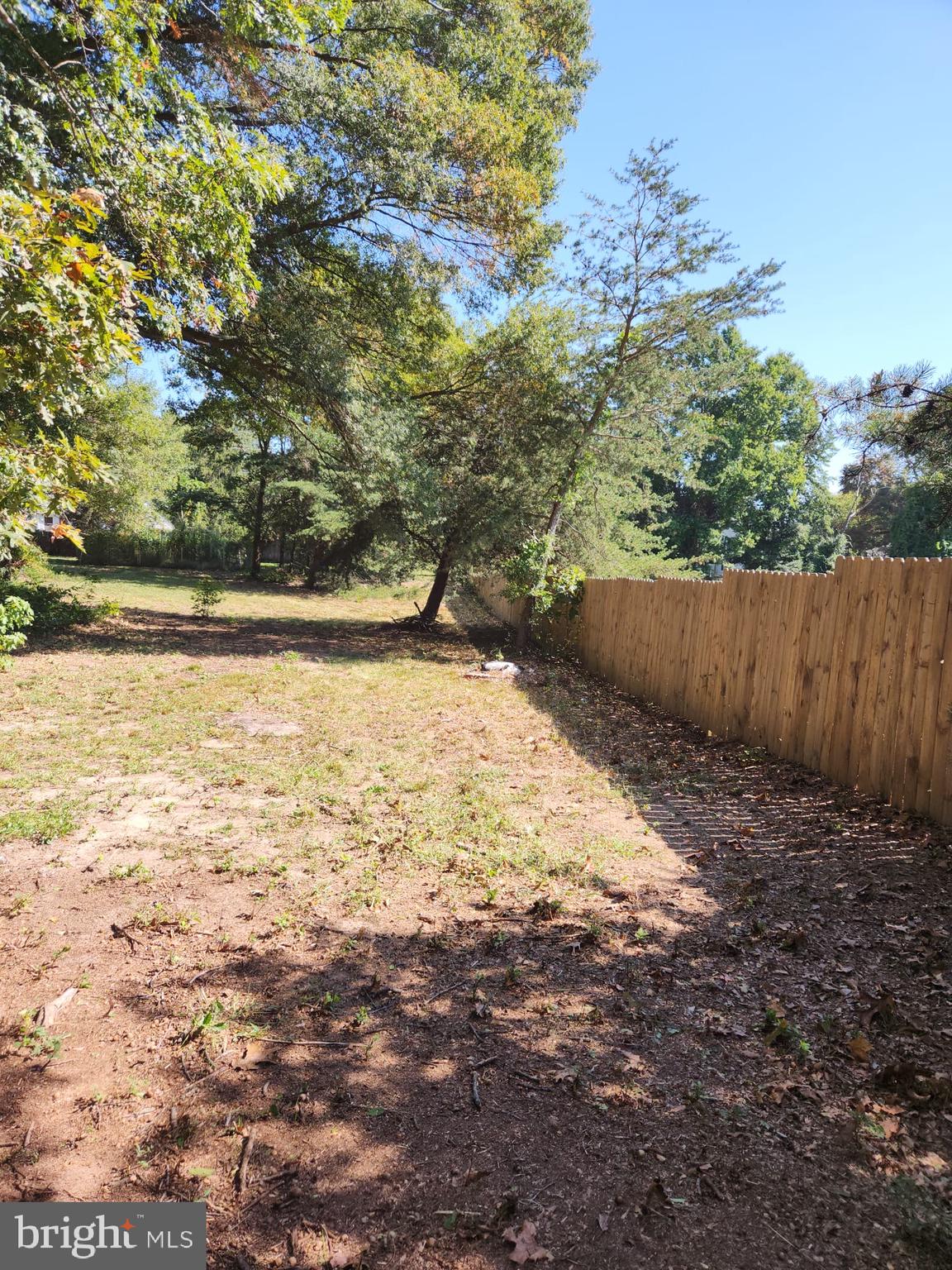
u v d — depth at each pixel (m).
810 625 5.96
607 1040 2.64
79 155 6.28
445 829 4.64
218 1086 2.40
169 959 3.14
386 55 11.33
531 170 14.68
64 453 3.86
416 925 3.49
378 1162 2.10
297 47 9.40
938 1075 2.38
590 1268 1.77
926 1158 2.06
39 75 7.16
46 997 2.86
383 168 10.88
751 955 3.22
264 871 4.02
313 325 12.23
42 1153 2.11
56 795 5.09
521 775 6.00
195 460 35.72
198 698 8.30
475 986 2.98
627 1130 2.21
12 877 3.87
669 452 16.20
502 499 15.05
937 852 4.17
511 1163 2.09
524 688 10.44
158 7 6.08
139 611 17.31
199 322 7.42
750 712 6.88
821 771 5.76
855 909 3.61
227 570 37.22
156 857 4.16
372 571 22.70
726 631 7.41
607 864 4.22
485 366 15.66
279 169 6.32
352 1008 2.84
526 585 13.87
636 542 20.50
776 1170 2.04
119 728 6.93
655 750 6.95
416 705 8.62
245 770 5.76
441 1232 1.88
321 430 17.12
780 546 41.56
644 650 9.79
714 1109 2.29
